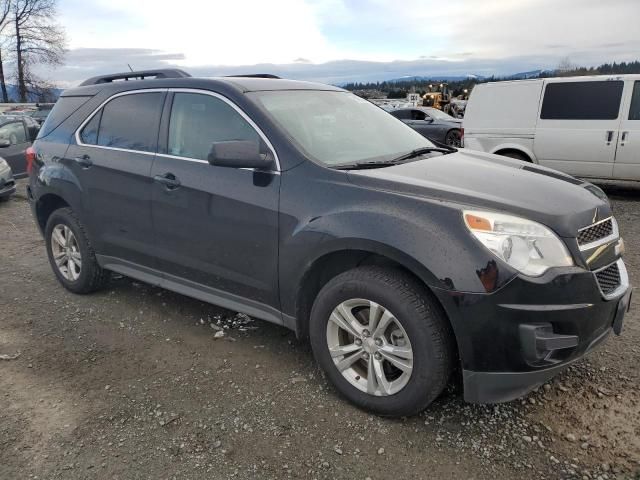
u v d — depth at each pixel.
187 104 3.70
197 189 3.47
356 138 3.61
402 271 2.79
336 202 2.90
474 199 2.68
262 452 2.67
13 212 8.61
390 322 2.78
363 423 2.88
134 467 2.58
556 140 9.02
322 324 3.02
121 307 4.47
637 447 2.64
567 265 2.55
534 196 2.80
